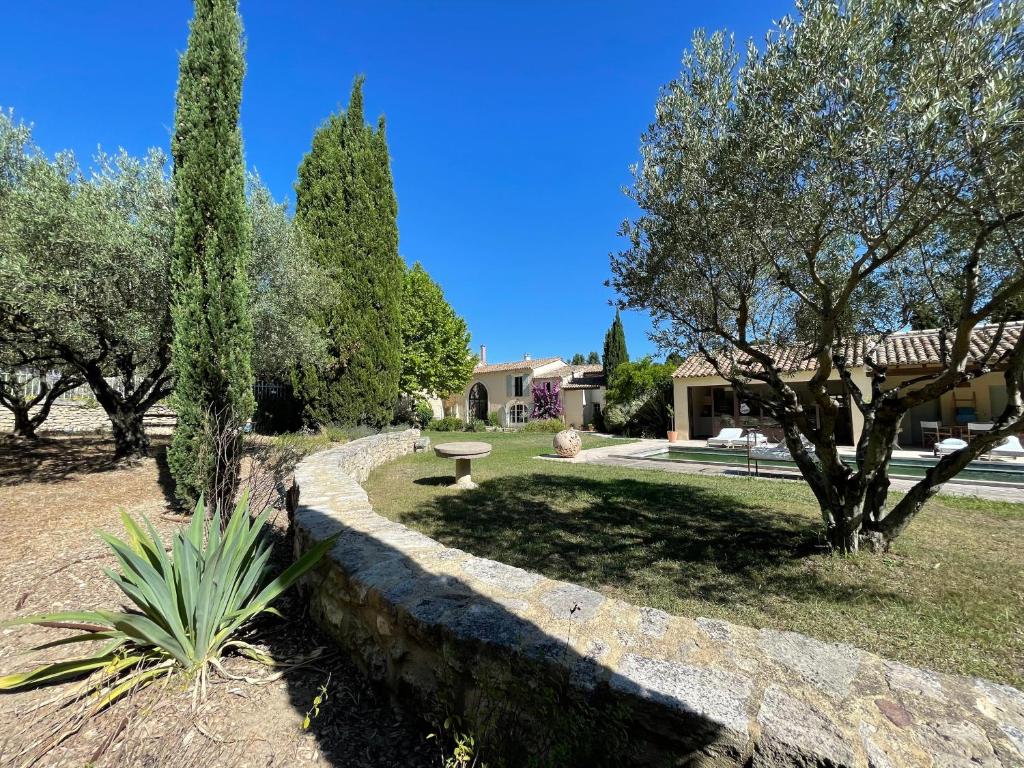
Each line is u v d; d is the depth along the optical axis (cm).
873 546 438
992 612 325
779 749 125
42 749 186
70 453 1012
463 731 179
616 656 166
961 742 126
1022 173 271
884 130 295
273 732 195
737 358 692
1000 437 362
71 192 706
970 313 342
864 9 295
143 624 217
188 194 544
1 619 310
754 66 371
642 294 525
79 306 679
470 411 3203
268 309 928
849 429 1419
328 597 279
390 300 1526
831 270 497
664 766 138
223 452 525
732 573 407
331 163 1416
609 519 591
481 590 227
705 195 434
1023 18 249
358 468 867
